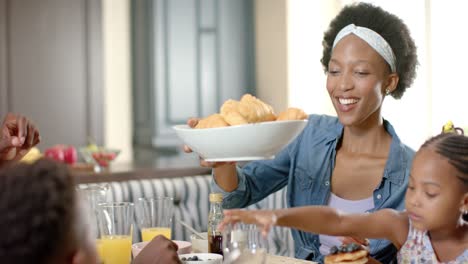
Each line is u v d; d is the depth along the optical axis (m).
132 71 4.44
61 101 4.16
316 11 4.68
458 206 1.23
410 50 1.65
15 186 0.58
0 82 3.96
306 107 4.68
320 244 1.65
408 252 1.33
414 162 1.26
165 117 4.52
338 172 1.68
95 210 1.39
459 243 1.28
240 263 1.02
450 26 3.86
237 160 1.29
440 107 3.93
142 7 4.43
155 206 1.53
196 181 2.64
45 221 0.57
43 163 0.61
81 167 2.82
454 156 1.22
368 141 1.66
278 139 1.25
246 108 1.26
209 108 4.66
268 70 4.72
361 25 1.59
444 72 3.91
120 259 1.37
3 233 0.56
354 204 1.63
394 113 4.16
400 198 1.59
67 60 4.17
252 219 0.96
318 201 1.70
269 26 4.68
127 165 3.09
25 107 4.05
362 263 1.19
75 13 4.18
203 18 4.61
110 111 4.38
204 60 4.63
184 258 1.27
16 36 4.01
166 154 4.52
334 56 1.59
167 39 4.50
